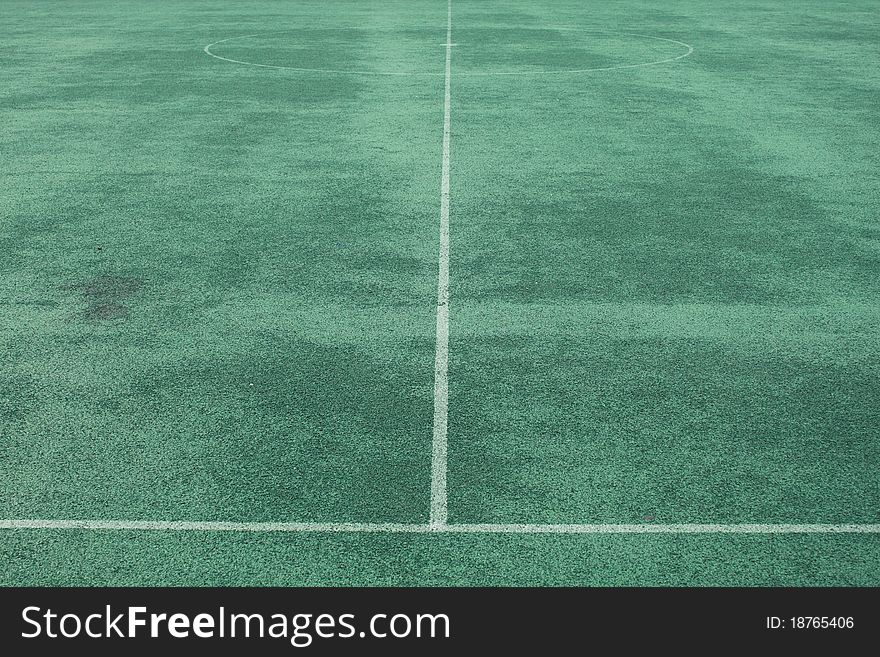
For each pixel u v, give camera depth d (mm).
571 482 4391
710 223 8242
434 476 4434
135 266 7199
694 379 5395
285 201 8859
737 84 15000
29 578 3816
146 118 12531
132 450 4656
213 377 5414
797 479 4418
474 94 14195
